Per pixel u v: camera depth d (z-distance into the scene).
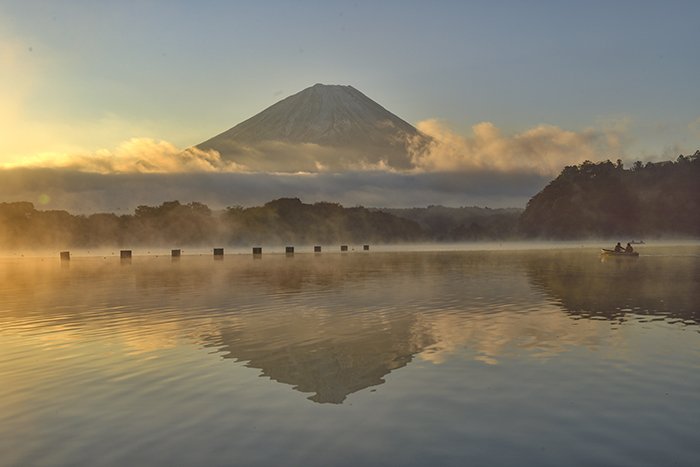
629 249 83.94
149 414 12.84
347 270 59.81
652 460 10.07
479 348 19.06
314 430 11.67
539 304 30.03
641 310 27.62
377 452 10.52
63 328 24.70
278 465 10.01
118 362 17.98
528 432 11.41
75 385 15.38
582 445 10.76
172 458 10.40
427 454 10.41
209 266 71.50
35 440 11.44
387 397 13.82
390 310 28.34
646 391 14.05
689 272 52.69
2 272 65.31
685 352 18.22
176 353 19.08
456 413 12.59
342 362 17.41
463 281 44.72
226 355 18.64
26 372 16.94
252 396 14.06
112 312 29.56
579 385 14.60
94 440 11.37
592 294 34.62
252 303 32.09
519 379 15.20
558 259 80.19
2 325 25.88
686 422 11.87
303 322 25.03
